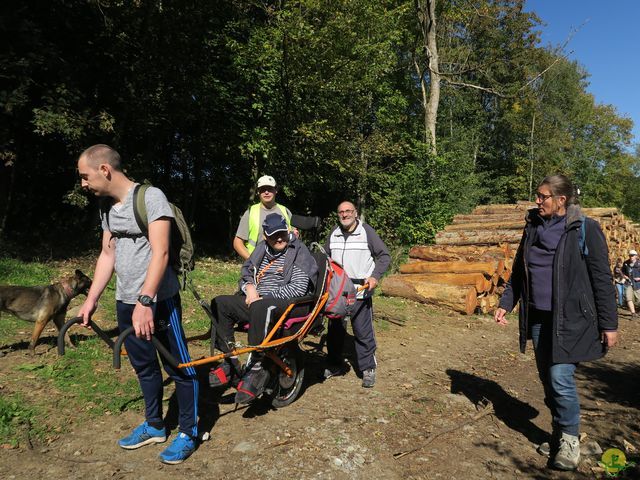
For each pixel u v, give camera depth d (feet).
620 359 21.72
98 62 38.50
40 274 25.73
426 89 88.79
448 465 10.33
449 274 30.04
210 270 34.24
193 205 55.88
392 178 57.16
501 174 111.04
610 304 9.76
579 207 10.36
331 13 45.01
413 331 22.89
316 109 49.49
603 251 9.81
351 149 56.65
